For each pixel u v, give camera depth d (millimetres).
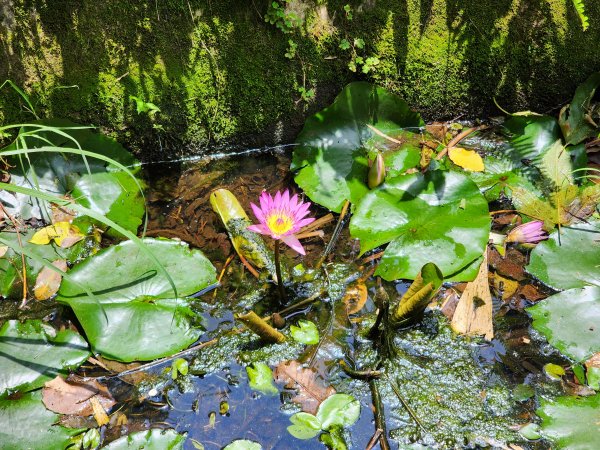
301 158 2209
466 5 2283
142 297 1715
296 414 1496
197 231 2064
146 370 1623
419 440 1450
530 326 1742
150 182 2297
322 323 1761
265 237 2043
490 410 1523
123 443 1392
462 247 1836
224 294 1847
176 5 2117
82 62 2141
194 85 2256
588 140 2299
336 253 1994
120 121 2256
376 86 2293
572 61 2385
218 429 1481
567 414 1476
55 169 2076
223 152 2436
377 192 2008
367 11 2268
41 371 1553
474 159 2219
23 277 1847
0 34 2047
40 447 1408
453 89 2445
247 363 1641
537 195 2094
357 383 1589
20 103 2154
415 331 1738
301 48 2279
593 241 1899
